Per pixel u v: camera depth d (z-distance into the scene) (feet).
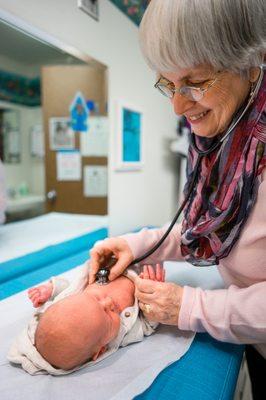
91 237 4.58
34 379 1.62
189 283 2.81
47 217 5.90
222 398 1.53
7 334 2.00
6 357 1.78
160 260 2.63
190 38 1.35
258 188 1.65
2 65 6.64
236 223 1.74
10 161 7.27
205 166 2.02
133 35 5.40
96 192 5.92
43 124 6.23
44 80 6.01
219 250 1.86
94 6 4.37
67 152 6.05
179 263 3.25
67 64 5.73
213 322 1.74
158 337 2.06
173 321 1.89
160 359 1.80
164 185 7.23
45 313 1.75
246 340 1.75
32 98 7.47
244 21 1.32
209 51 1.38
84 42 4.26
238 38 1.35
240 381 2.16
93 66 4.95
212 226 1.84
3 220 4.38
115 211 5.29
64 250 3.86
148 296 1.94
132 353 1.88
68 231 4.89
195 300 1.84
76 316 1.68
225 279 2.26
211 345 1.96
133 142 5.55
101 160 5.76
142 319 2.08
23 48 5.09
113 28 4.84
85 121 5.77
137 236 2.53
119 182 5.33
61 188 6.18
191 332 2.07
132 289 2.28
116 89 5.04
